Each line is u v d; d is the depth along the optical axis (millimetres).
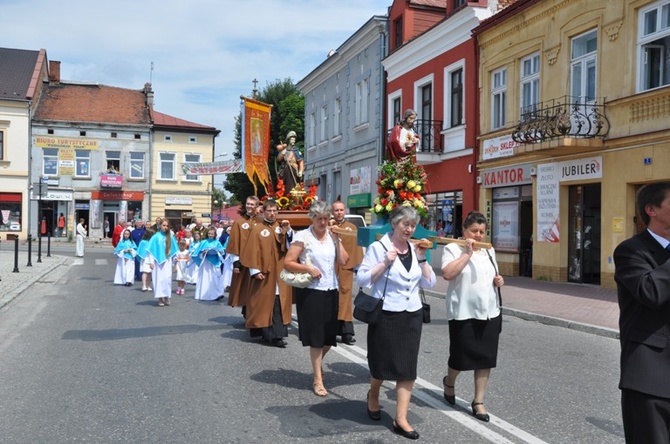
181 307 12523
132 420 5312
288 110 48094
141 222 17531
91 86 46906
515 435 4977
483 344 5305
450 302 5363
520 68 17969
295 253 6168
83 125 43562
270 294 8469
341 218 8562
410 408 5684
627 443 3186
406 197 8133
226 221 16719
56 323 10359
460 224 20938
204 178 46375
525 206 18094
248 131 15180
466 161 20406
